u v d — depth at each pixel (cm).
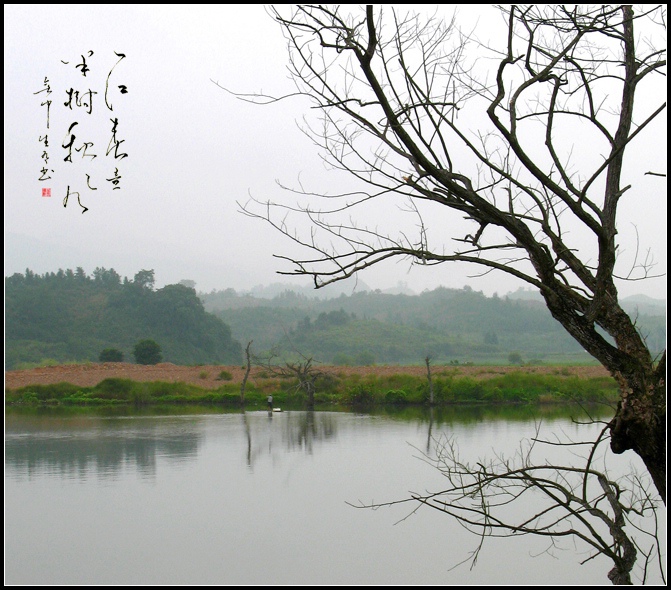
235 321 14150
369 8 427
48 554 1036
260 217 470
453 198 473
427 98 462
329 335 11900
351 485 1484
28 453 1955
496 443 2005
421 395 3697
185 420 2917
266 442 2147
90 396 4100
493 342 12750
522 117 491
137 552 1047
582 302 464
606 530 1128
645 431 443
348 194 479
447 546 1074
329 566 977
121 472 1661
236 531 1152
